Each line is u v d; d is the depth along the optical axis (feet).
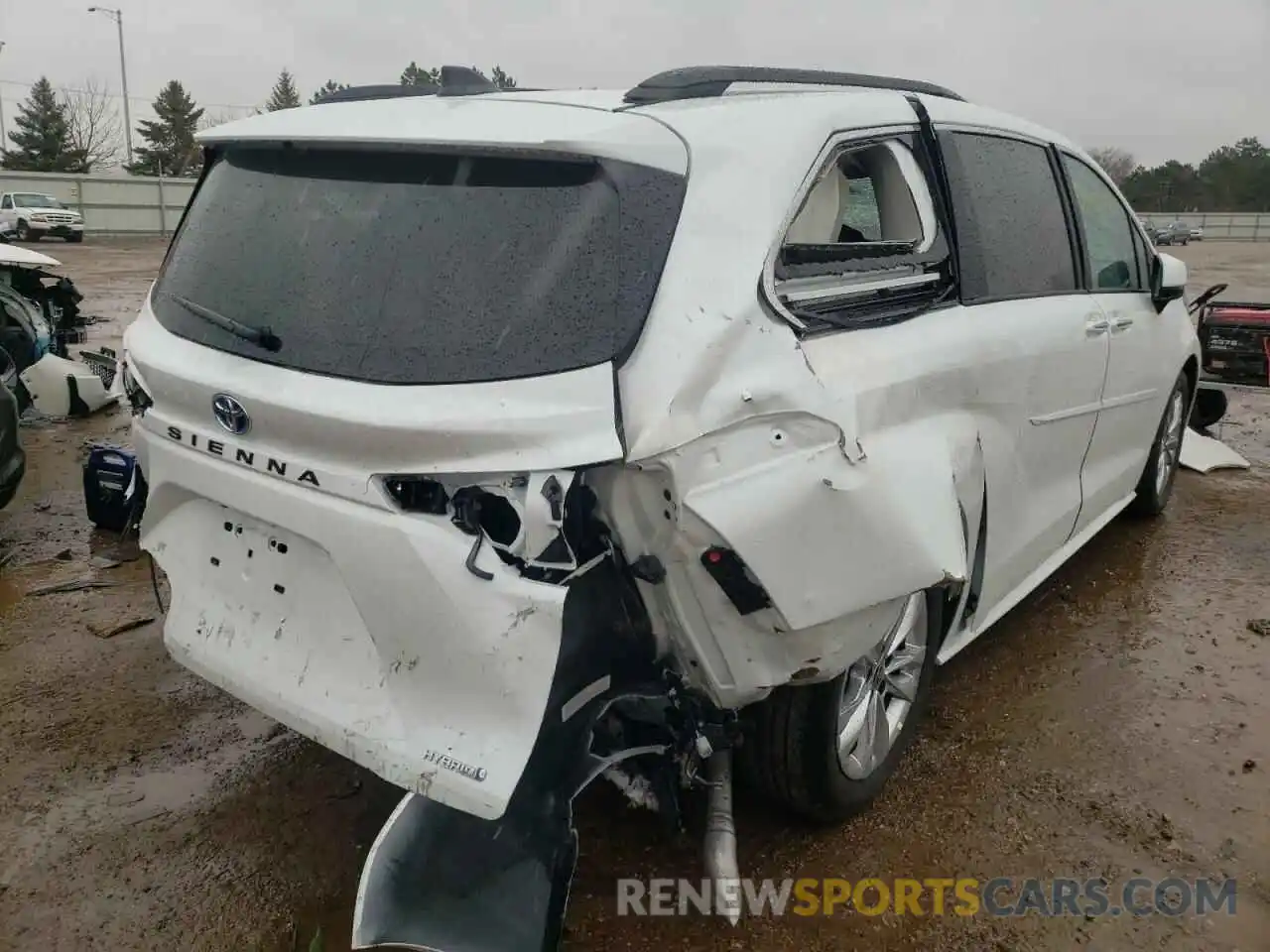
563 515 6.61
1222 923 8.70
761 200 7.72
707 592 7.34
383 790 10.41
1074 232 12.92
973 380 9.79
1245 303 27.58
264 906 8.79
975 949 8.41
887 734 9.99
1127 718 11.86
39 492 19.74
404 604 7.15
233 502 8.07
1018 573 12.32
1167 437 17.94
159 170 171.53
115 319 45.03
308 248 7.90
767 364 7.36
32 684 12.35
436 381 6.91
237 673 8.36
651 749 7.99
